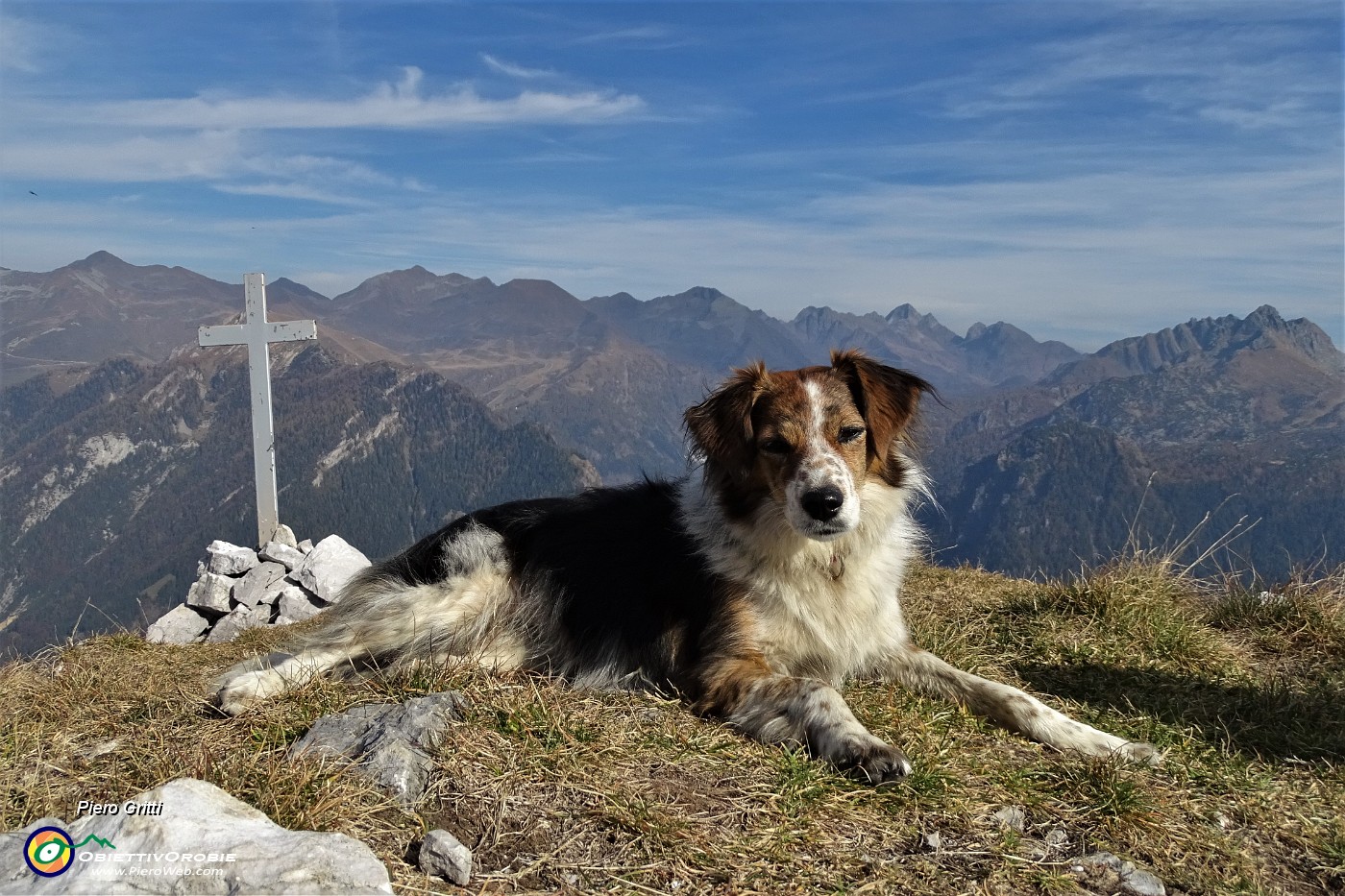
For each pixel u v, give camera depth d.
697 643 0.99
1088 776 0.81
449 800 0.71
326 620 1.15
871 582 1.02
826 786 0.77
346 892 0.57
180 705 0.93
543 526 1.12
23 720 0.90
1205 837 0.76
